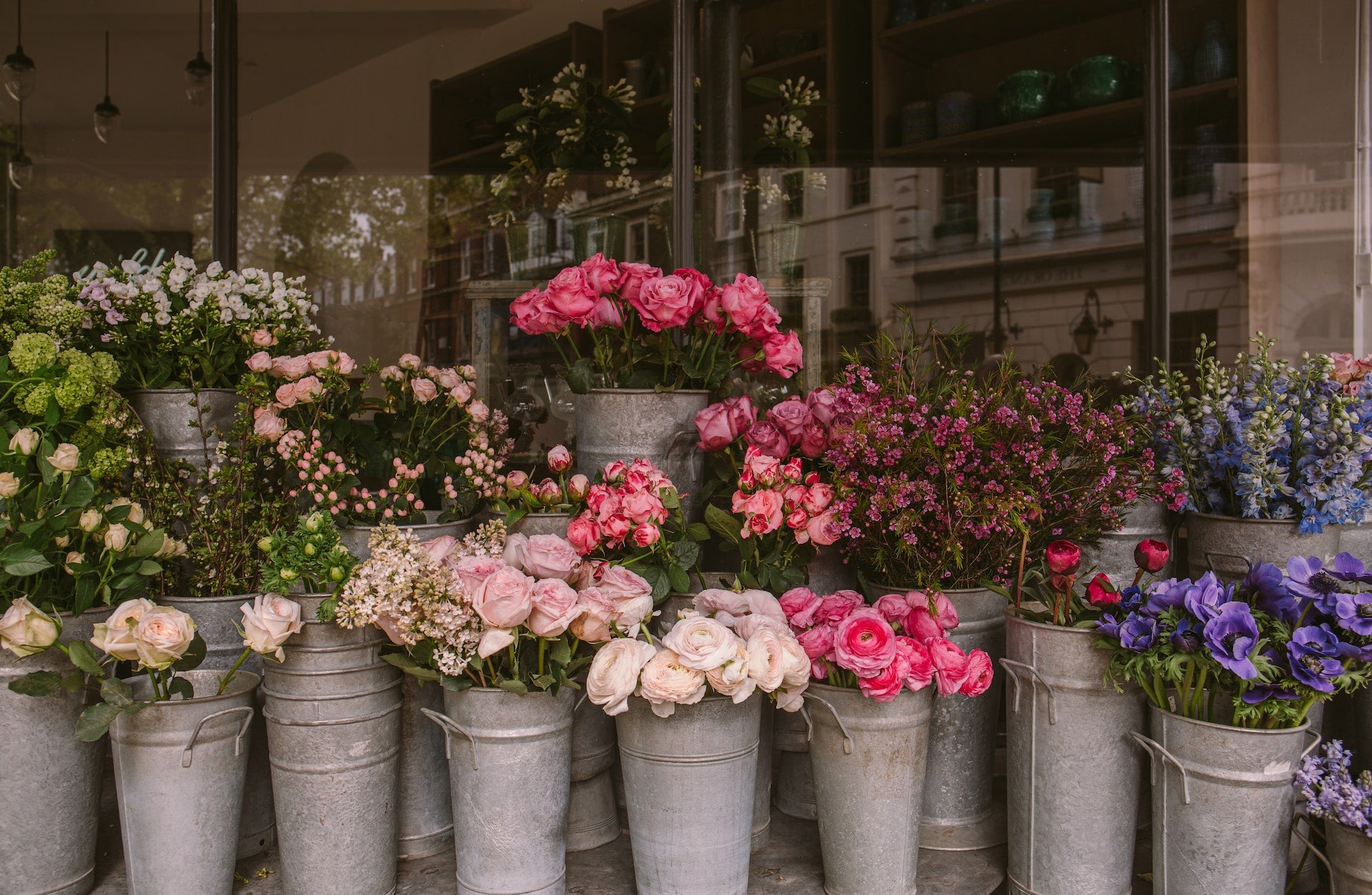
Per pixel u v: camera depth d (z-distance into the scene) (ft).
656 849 4.92
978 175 8.46
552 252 8.20
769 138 8.10
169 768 4.81
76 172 10.66
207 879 4.96
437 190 9.02
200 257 10.19
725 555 7.07
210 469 6.07
